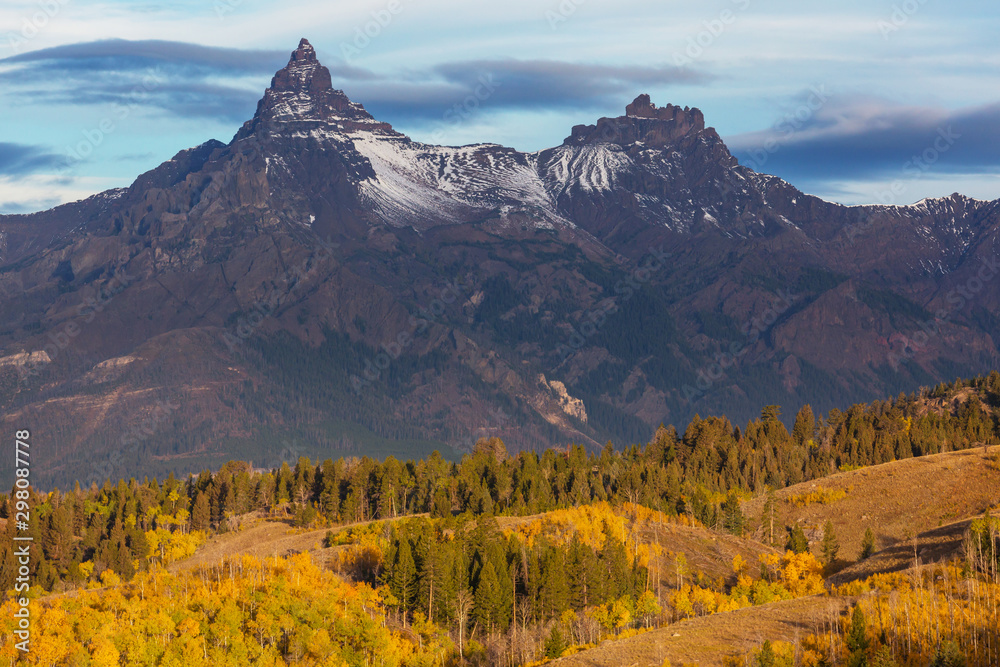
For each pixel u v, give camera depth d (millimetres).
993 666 163000
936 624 176375
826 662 166000
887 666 162000
